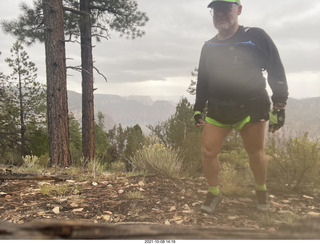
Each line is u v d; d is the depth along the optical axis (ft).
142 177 14.43
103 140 78.18
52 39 32.48
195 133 22.21
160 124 23.85
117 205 9.64
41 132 75.97
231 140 25.03
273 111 8.13
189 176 16.94
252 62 7.91
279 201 10.73
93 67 43.83
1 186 12.78
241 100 7.97
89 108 43.50
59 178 14.52
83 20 41.45
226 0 7.55
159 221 8.24
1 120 71.51
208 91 8.79
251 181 13.75
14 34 41.60
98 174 16.26
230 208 9.51
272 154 13.96
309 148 12.62
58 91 32.50
